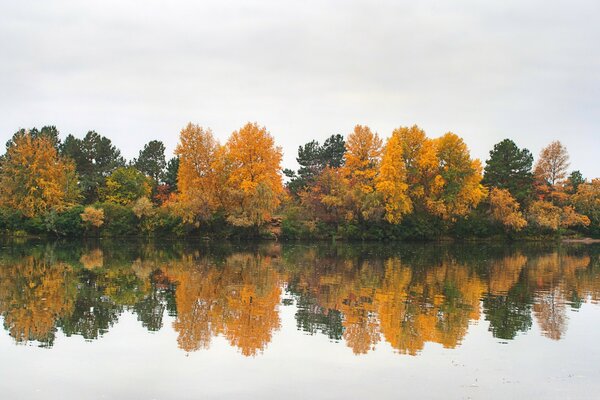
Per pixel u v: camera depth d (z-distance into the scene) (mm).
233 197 74562
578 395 15641
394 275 40000
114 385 15883
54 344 20000
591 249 72500
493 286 35500
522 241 85312
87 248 59812
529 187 86688
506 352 19797
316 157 110562
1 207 74562
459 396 15430
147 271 40156
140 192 88188
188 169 76062
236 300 28906
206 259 49594
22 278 35594
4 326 22516
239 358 18578
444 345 20594
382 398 15141
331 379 16578
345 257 53750
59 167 78062
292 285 34312
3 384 15867
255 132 76000
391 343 20734
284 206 88500
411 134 82000
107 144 95875
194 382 16172
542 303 29578
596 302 30125
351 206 77812
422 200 81375
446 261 51531
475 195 79438
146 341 20531
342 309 26938
